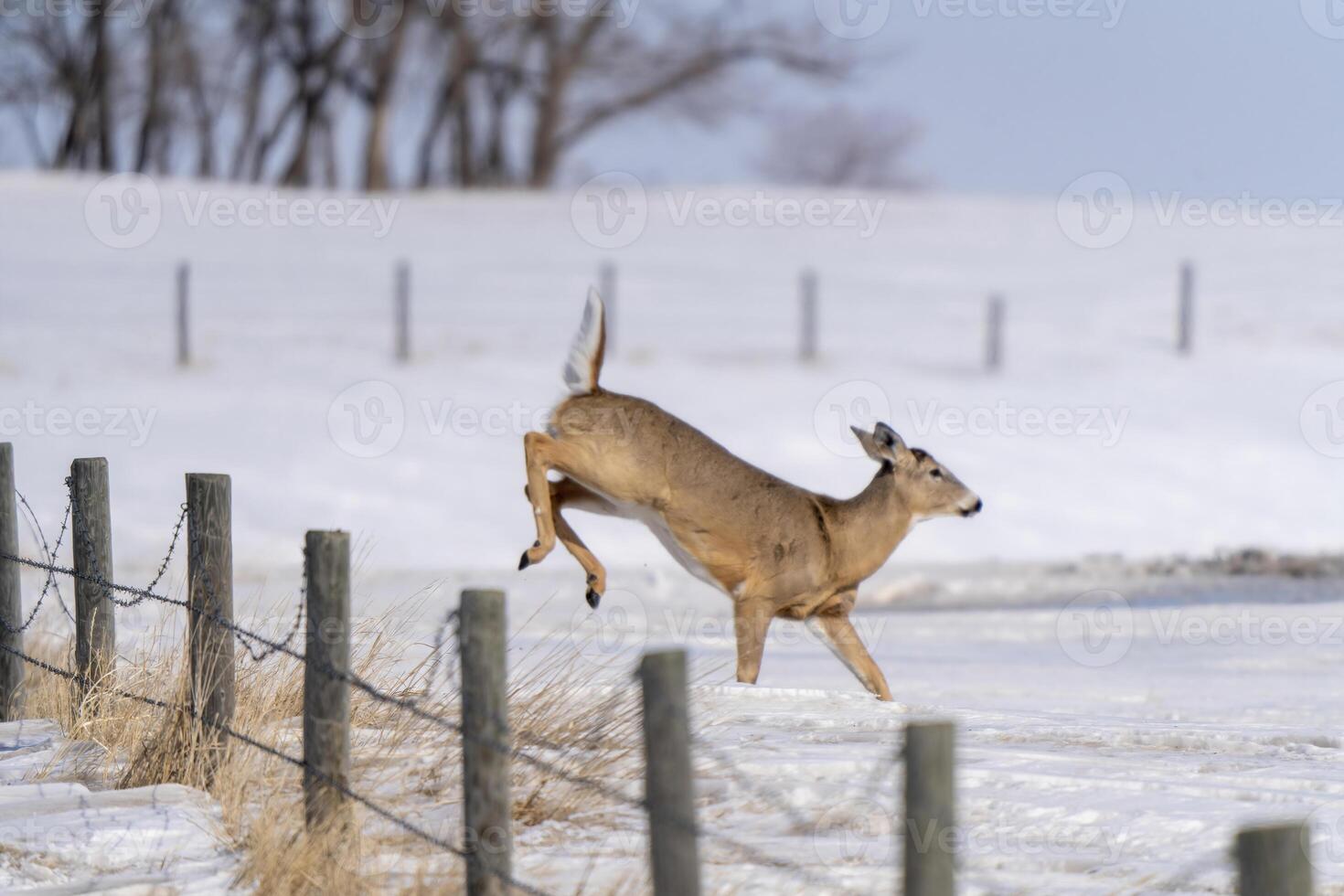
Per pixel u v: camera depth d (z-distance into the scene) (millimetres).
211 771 25062
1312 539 74625
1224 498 81625
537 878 20297
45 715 32219
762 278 143375
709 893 19469
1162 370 110438
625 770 24953
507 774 18578
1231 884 20219
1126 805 23891
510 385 104812
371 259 148375
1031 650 47594
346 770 21578
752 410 98250
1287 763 27562
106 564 30406
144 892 20422
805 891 19719
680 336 120812
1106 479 84188
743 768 25578
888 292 138125
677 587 61125
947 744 13789
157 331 118688
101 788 26141
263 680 28656
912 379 107688
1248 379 108062
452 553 67562
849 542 34031
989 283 141250
